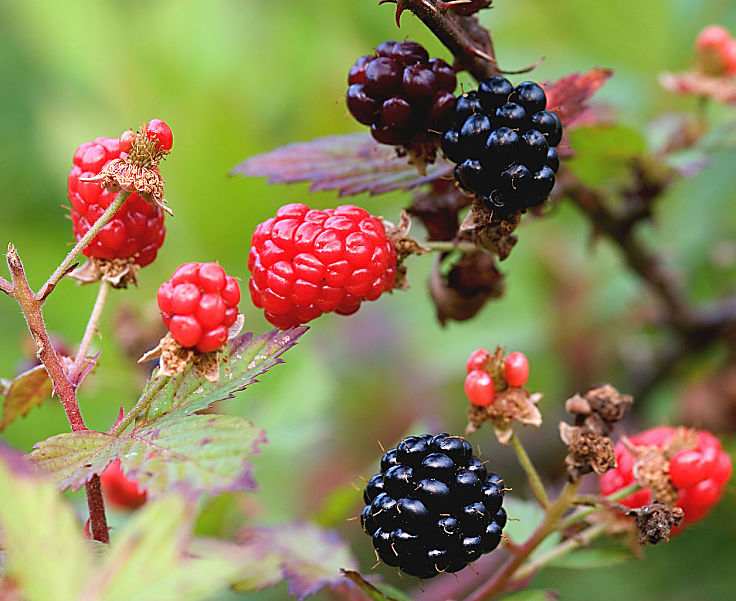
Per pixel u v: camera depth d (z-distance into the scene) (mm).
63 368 331
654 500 349
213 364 318
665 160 403
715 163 497
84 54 468
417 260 526
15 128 503
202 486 303
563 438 346
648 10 490
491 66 345
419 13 337
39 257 456
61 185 484
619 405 344
